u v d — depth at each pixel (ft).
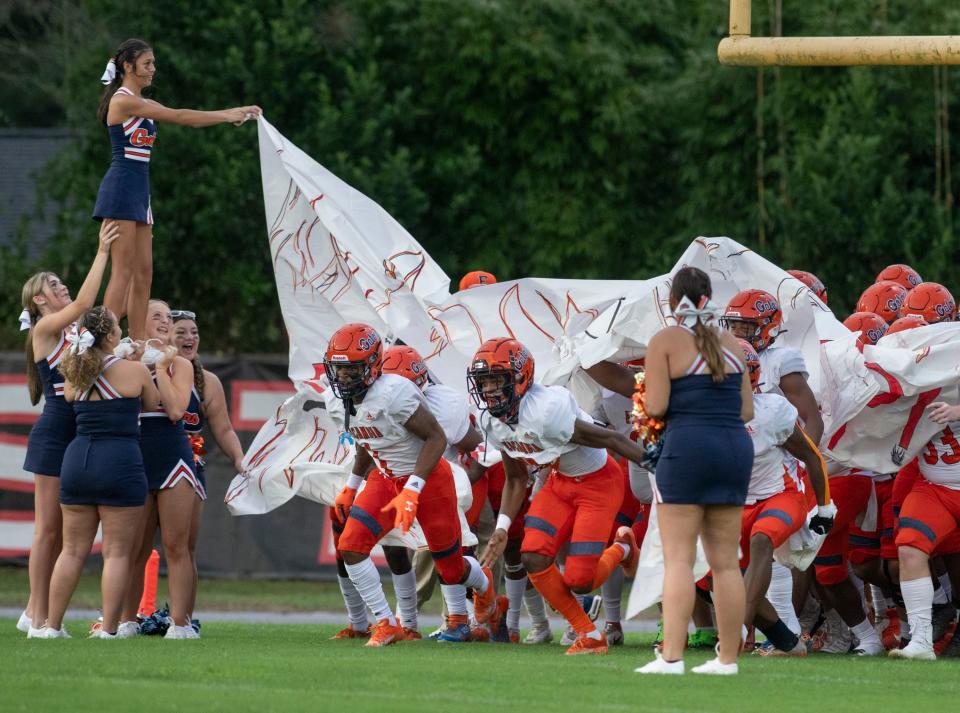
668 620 73.05
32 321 98.94
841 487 98.53
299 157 116.98
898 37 105.40
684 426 71.10
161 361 94.63
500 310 112.37
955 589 97.66
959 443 94.48
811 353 98.17
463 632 101.30
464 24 196.24
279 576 165.58
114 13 194.18
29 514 167.12
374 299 114.42
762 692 67.15
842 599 98.99
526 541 89.81
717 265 99.50
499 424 88.07
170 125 186.70
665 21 211.61
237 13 189.67
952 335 96.48
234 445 109.91
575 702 62.28
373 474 97.14
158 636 100.37
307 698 61.82
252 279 189.57
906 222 186.50
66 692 61.93
